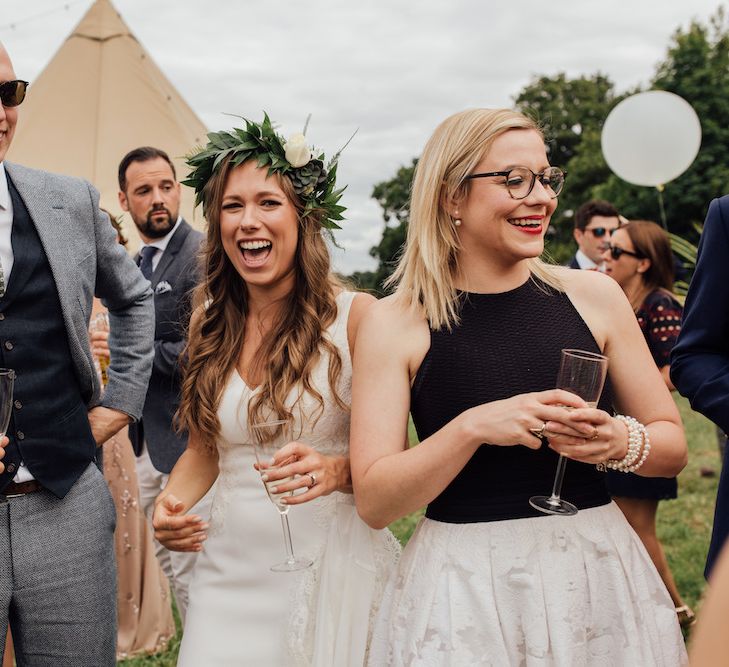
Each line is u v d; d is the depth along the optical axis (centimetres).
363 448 213
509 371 210
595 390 191
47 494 255
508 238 208
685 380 238
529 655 195
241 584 256
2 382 220
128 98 1316
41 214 258
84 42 1325
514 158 206
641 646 200
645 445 200
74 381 268
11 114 251
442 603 202
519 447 205
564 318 216
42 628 255
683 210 3203
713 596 70
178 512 256
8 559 249
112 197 1272
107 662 267
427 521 214
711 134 3198
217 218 262
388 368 216
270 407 252
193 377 268
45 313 256
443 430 200
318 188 260
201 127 1448
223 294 270
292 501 232
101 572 265
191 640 257
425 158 219
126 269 289
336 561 246
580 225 620
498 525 203
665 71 3391
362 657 241
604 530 207
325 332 258
